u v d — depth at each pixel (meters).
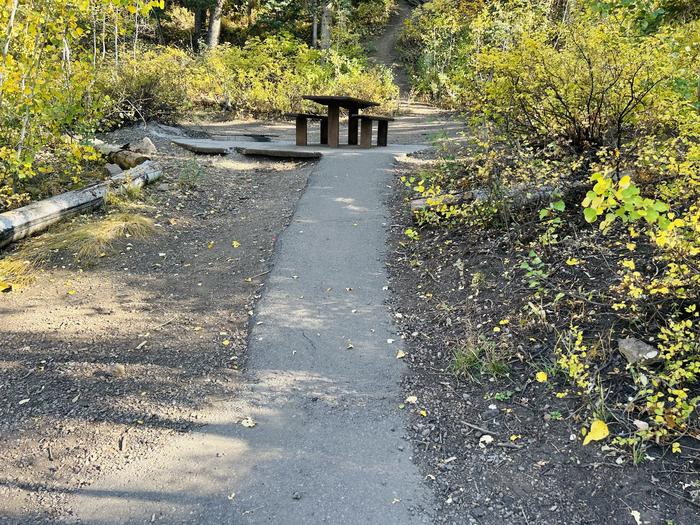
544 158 5.09
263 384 3.01
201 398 2.90
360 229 5.16
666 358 2.49
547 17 10.47
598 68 4.58
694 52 4.07
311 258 4.57
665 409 2.41
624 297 3.08
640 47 4.25
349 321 3.64
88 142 5.98
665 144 3.87
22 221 4.97
